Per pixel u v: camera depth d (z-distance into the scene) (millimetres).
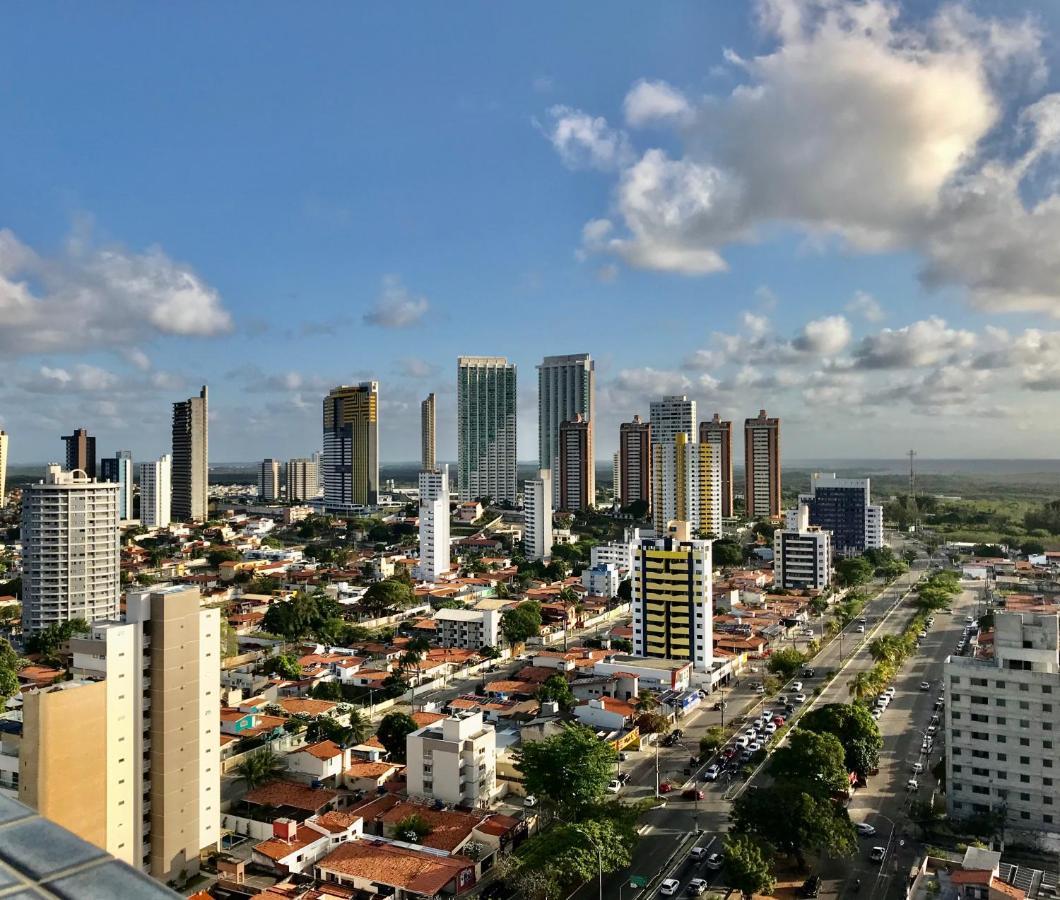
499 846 136750
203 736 135375
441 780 154500
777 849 131250
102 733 122188
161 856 127438
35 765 115625
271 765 164250
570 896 123438
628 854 125750
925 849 137500
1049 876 124562
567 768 144250
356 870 126250
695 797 157125
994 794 146750
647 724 189500
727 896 122250
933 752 181750
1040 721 144000
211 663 137625
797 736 151625
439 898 122938
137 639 127938
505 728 197000
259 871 132375
